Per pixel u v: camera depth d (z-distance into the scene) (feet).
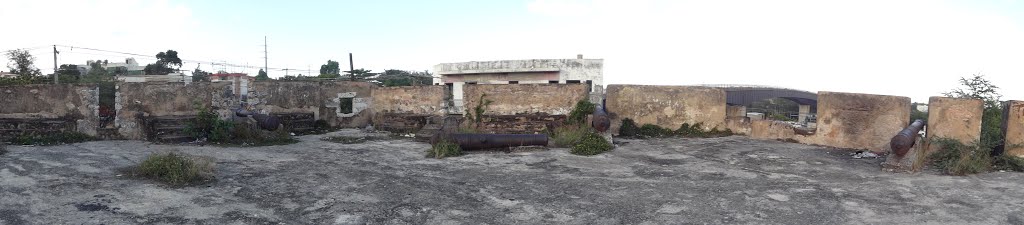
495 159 33.71
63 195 22.43
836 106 38.96
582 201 22.75
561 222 19.85
